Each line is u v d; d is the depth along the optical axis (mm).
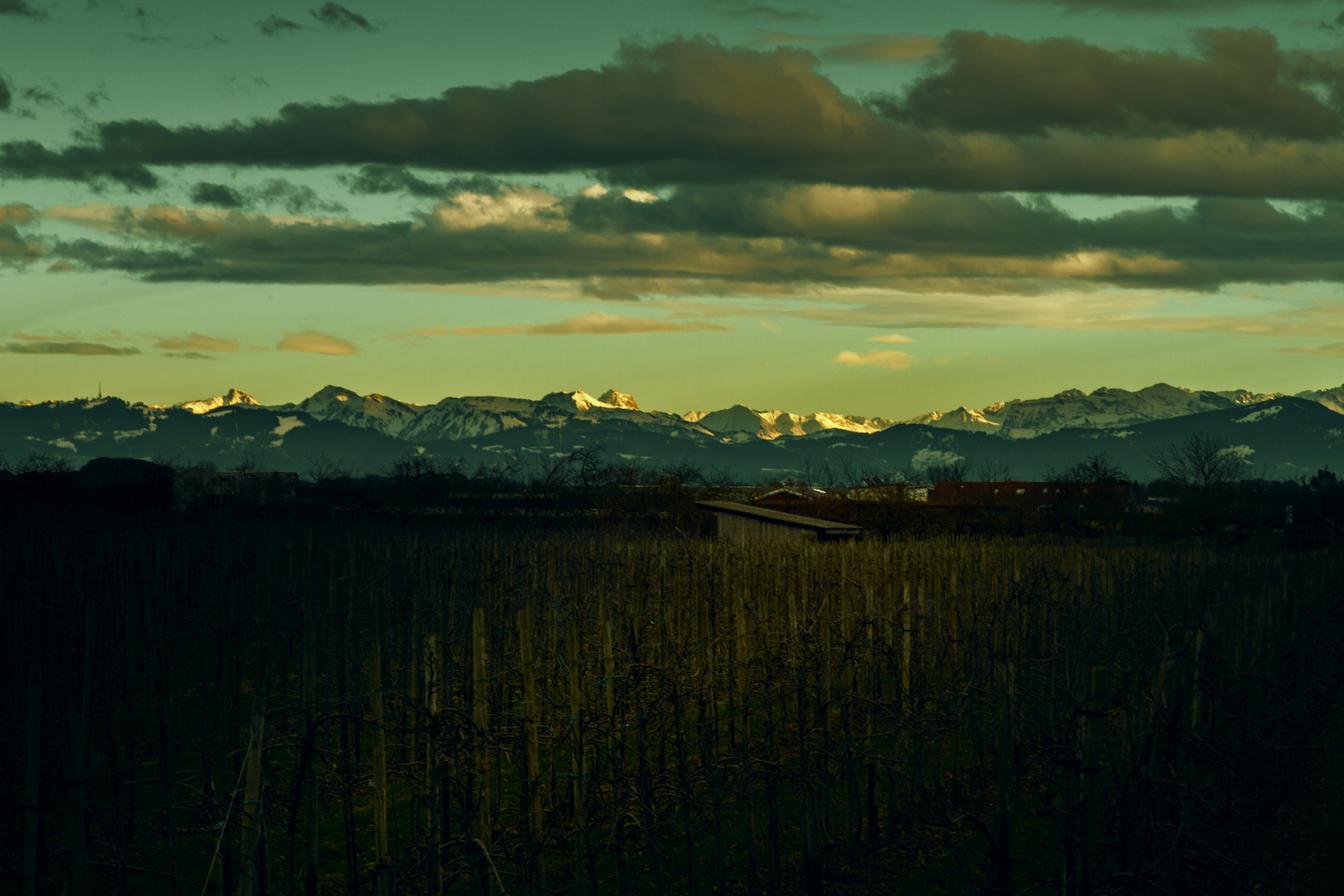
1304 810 16031
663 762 13609
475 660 11898
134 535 35312
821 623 16531
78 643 19484
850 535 42969
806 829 13289
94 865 11672
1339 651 26062
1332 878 13086
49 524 40969
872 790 14602
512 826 13516
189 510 53938
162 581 23000
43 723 14320
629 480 57219
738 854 14383
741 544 31156
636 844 14188
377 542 34094
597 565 25578
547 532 43781
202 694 15906
